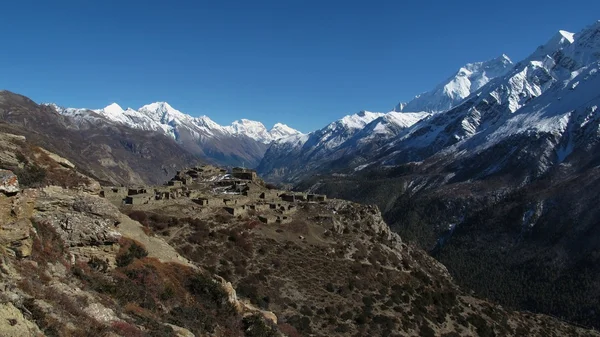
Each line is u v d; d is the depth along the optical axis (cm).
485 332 8306
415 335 6806
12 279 2072
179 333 2730
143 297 2997
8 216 2384
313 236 8962
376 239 10181
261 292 6156
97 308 2366
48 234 2842
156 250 3981
